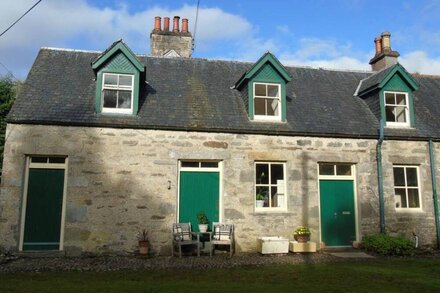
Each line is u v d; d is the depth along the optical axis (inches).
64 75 512.4
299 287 297.9
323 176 507.5
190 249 453.1
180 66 582.6
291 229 480.4
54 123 437.7
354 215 506.6
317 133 498.9
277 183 495.8
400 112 557.3
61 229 432.5
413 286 302.7
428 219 518.0
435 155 538.6
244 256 436.5
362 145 515.8
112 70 476.1
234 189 473.7
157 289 287.1
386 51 666.2
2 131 652.1
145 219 446.3
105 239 435.2
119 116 464.1
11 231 415.8
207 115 492.1
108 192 442.3
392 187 514.0
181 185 470.0
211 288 292.4
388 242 452.8
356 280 322.7
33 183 435.8
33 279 318.7
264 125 494.9
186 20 689.0
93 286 293.7
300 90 580.7
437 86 677.9
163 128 463.8
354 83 628.1
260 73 515.8
